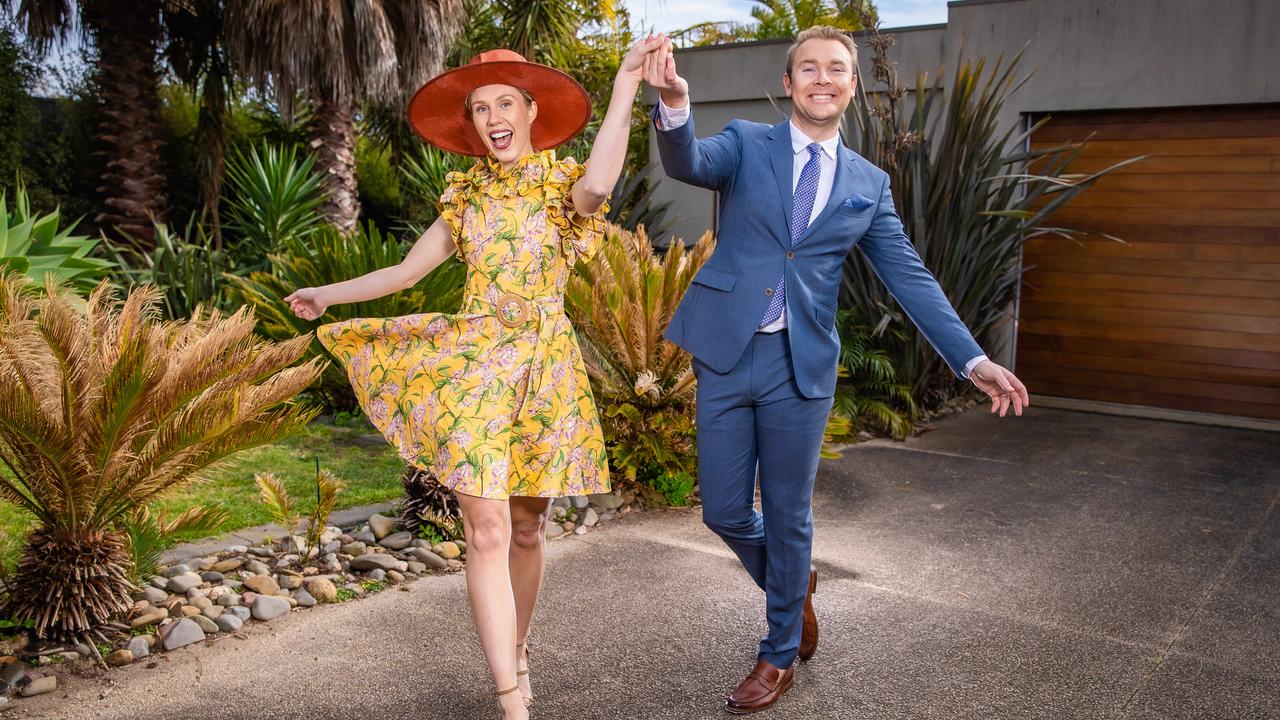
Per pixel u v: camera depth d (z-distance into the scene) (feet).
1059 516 15.96
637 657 10.19
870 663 10.12
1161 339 25.98
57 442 9.26
